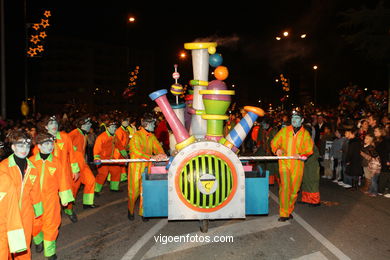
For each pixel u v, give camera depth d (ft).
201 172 13.71
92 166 40.50
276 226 19.63
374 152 27.35
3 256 11.93
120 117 56.08
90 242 17.57
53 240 15.33
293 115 20.15
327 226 19.61
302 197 24.50
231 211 14.07
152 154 21.50
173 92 16.89
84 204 23.85
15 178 12.71
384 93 54.90
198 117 16.47
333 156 33.30
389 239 17.67
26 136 12.91
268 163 30.86
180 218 13.88
